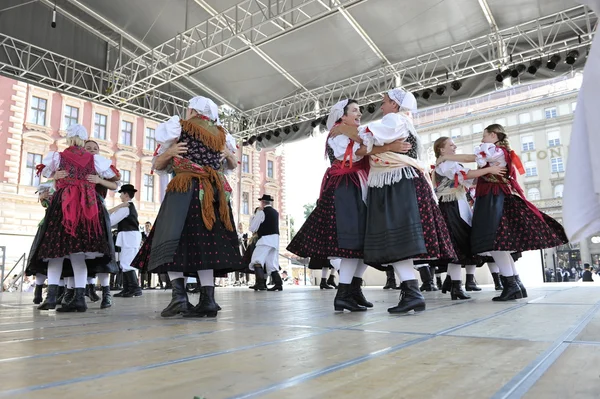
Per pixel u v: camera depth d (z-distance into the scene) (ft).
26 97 58.65
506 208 10.50
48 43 27.50
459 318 6.63
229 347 4.31
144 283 32.78
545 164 91.97
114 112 66.23
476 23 24.81
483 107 95.45
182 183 7.68
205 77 31.60
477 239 10.66
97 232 9.73
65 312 9.45
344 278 8.54
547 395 2.45
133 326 6.36
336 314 7.91
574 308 7.77
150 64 30.71
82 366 3.43
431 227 7.73
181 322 6.88
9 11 25.84
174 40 28.12
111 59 30.66
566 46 23.65
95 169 10.09
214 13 25.94
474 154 10.87
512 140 95.25
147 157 68.80
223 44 27.17
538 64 24.54
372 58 28.37
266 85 32.09
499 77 25.59
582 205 2.75
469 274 15.65
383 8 23.66
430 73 28.68
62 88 27.61
